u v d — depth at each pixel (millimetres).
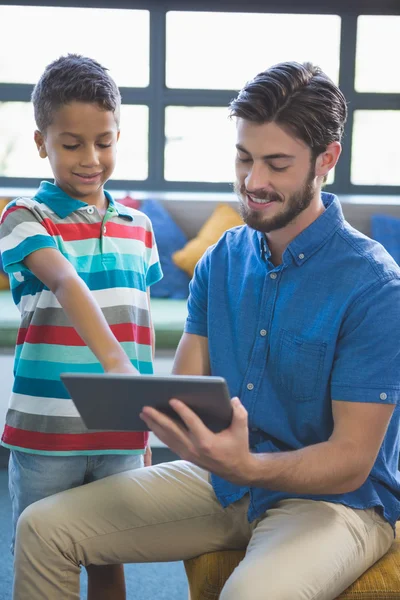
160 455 3193
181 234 3730
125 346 1735
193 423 1212
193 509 1524
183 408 1205
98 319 1511
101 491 1518
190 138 4195
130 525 1494
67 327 1681
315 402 1466
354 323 1427
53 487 1695
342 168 4246
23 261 1636
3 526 2602
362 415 1390
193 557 1545
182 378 1163
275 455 1343
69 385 1203
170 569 2404
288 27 4117
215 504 1523
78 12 4039
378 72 4180
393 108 4184
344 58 4145
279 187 1421
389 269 1448
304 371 1460
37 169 4168
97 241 1751
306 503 1451
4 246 1664
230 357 1570
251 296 1547
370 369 1396
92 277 1726
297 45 4137
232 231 1660
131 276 1780
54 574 1450
